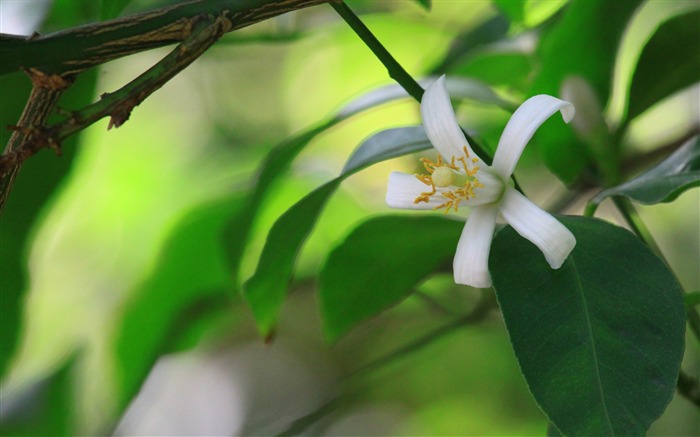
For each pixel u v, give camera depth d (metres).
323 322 0.55
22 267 0.57
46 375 0.63
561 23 0.55
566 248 0.47
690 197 0.77
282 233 0.53
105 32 0.45
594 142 0.55
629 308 0.47
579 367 0.46
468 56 0.60
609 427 0.46
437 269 0.56
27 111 0.45
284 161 0.56
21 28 0.55
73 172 0.58
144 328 0.62
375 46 0.48
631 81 0.55
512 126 0.48
